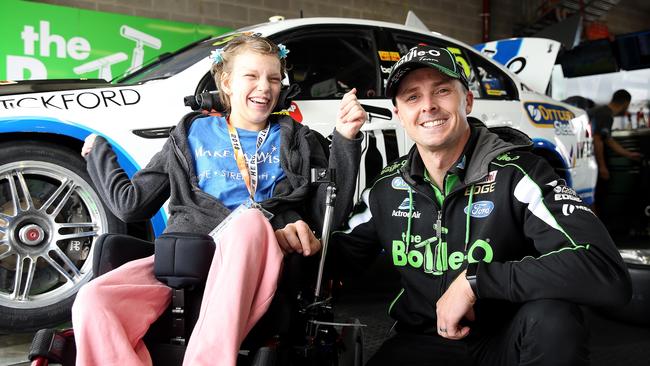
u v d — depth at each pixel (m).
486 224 1.54
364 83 3.59
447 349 1.65
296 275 1.51
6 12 5.25
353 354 1.78
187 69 3.15
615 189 6.11
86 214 2.87
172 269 1.40
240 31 3.62
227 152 1.77
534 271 1.37
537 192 1.48
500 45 4.98
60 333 1.35
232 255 1.36
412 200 1.66
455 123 1.56
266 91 1.76
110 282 1.39
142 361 1.36
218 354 1.27
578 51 8.02
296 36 3.43
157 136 2.92
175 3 6.54
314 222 1.77
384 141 3.47
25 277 2.79
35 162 2.71
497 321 1.57
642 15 12.81
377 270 4.19
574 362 1.34
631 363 2.50
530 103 4.26
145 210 1.80
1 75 5.27
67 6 5.78
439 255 1.61
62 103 2.77
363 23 3.73
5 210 2.75
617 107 7.36
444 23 9.01
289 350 1.51
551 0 10.10
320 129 3.27
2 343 2.69
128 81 3.40
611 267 1.36
